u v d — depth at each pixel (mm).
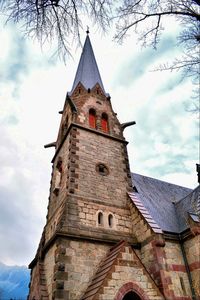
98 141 19375
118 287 10844
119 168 18828
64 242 12852
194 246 14891
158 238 13914
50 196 19922
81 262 12617
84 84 25625
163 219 17625
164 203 20828
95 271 12680
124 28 7520
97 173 17344
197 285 13812
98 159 18234
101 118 21797
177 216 19156
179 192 24891
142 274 11750
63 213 14211
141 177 24078
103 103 23297
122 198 17219
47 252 14758
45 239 17281
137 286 11250
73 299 11336
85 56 31766
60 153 20203
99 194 16312
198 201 18328
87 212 14969
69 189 15391
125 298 11875
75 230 13688
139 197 18344
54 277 11883
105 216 15484
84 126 19750
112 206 16266
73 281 11820
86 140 18797
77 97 23281
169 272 13977
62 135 21906
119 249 12180
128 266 11688
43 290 13219
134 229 15719
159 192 22844
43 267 14602
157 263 12961
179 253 15305
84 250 13117
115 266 11430
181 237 15891
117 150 19922
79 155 17531
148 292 11344
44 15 6082
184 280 14195
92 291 10898
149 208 18266
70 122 20141
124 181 18297
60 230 13203
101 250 13625
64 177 17281
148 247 14039
